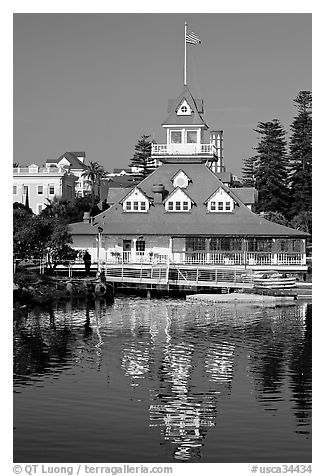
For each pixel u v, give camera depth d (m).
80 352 48.09
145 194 101.06
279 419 33.78
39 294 74.88
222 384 39.88
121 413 34.62
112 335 54.66
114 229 97.62
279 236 94.69
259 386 39.34
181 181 104.50
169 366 44.06
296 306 73.00
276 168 144.88
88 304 73.44
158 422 33.38
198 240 97.00
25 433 31.92
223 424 33.22
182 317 64.38
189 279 87.38
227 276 86.94
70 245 97.94
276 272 87.94
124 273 88.56
